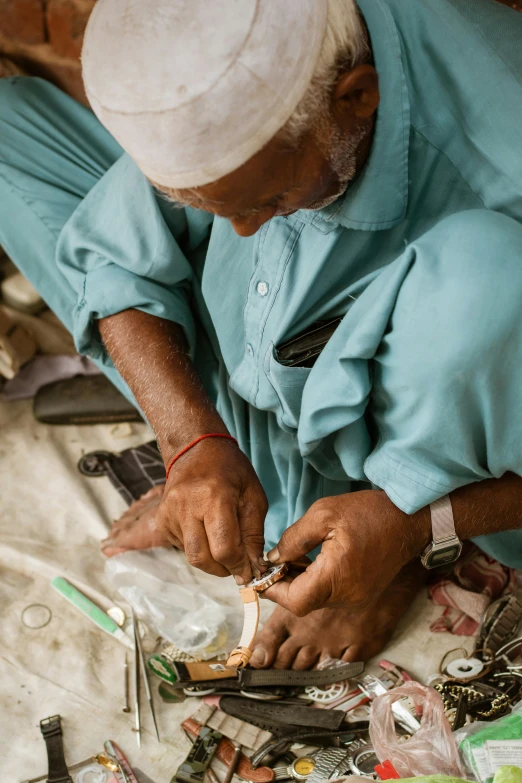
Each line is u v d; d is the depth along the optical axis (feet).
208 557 3.90
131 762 4.38
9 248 5.60
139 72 3.00
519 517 3.95
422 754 3.81
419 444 3.67
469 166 3.79
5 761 4.40
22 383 6.68
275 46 2.96
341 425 3.92
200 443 4.22
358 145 3.54
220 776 4.25
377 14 3.51
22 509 5.79
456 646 4.83
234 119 3.00
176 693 4.70
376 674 4.71
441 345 3.40
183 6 2.96
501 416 3.54
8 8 6.75
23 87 5.80
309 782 4.08
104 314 4.79
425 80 3.67
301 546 3.83
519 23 3.64
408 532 3.85
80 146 5.69
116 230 4.71
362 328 3.63
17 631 5.05
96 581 5.32
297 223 4.05
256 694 4.58
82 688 4.73
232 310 4.50
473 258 3.37
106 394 6.43
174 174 3.16
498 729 3.79
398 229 3.98
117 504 5.85
